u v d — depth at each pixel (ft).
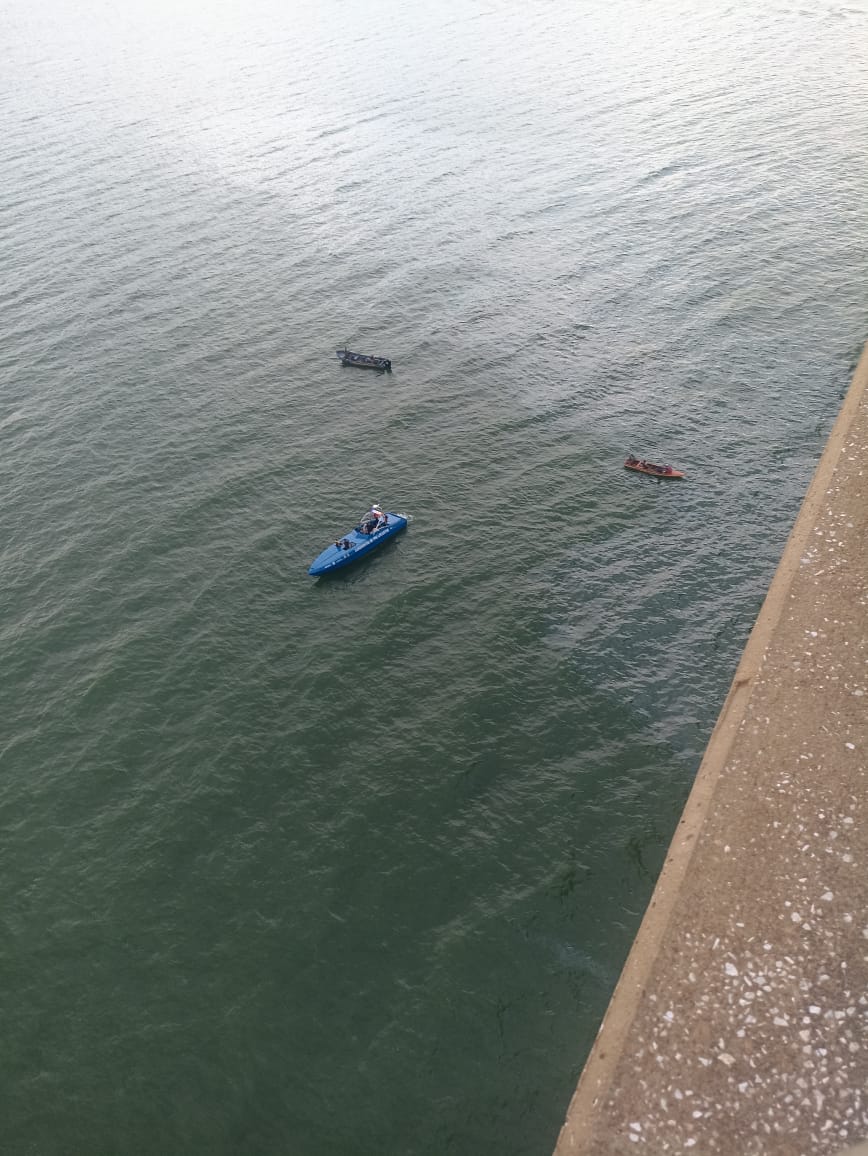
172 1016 81.05
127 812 99.66
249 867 93.35
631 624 118.42
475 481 148.25
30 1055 78.89
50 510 146.51
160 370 183.11
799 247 207.62
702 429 155.12
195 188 270.87
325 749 105.50
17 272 224.53
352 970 83.56
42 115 347.56
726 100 304.71
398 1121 72.84
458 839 94.48
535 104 320.09
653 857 90.94
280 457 156.87
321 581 130.52
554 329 188.75
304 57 408.87
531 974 82.07
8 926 89.15
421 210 247.91
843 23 375.25
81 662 118.83
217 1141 72.54
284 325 198.18
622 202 240.73
